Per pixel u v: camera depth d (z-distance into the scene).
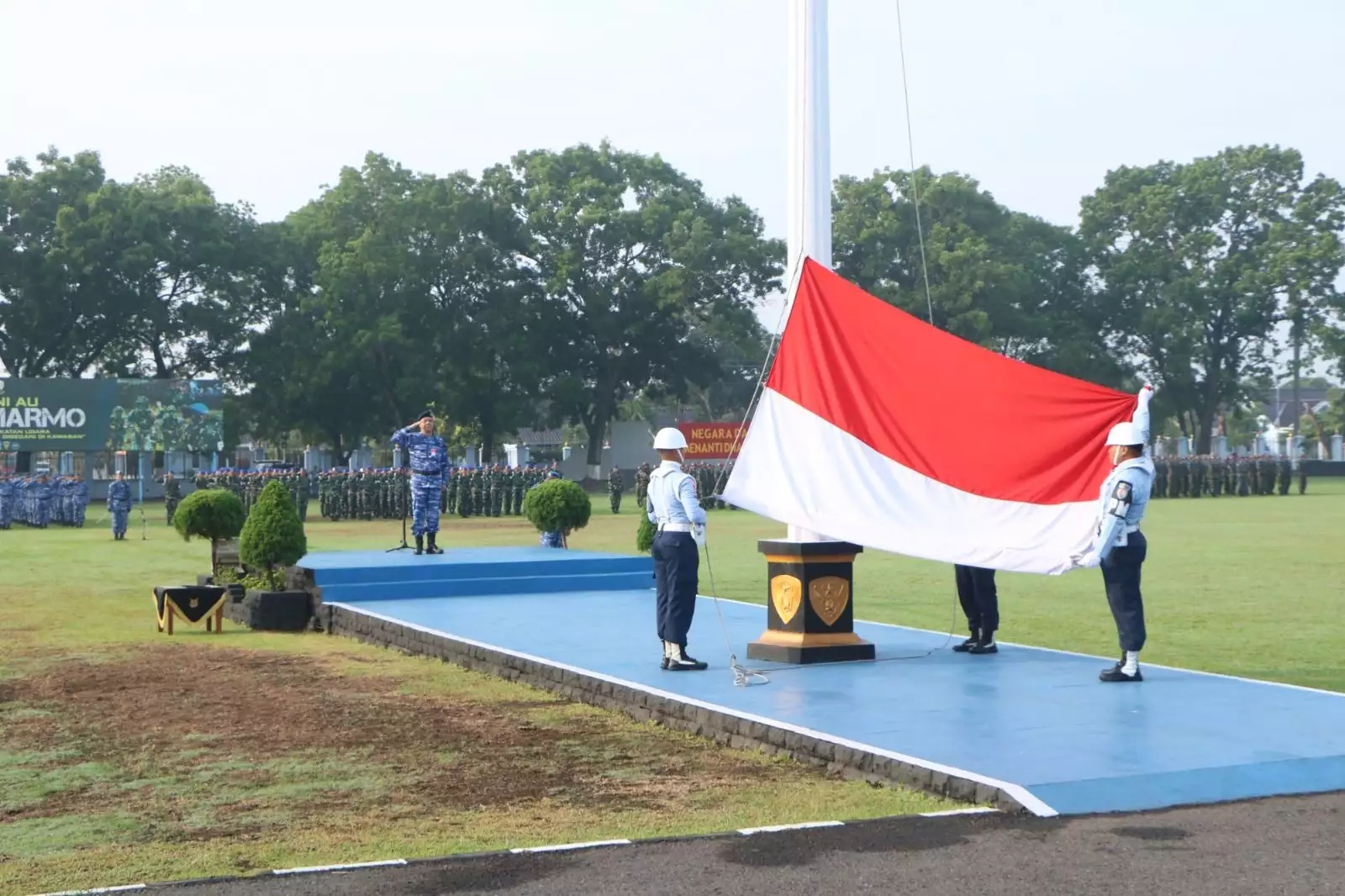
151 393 48.78
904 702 8.71
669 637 10.16
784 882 5.18
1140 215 78.31
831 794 6.76
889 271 73.25
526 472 43.09
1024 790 6.33
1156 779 6.57
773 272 64.94
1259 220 78.88
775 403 10.35
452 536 30.75
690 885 5.16
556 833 6.11
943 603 16.52
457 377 63.81
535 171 65.31
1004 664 10.42
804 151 10.45
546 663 10.41
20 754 8.15
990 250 70.50
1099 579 19.50
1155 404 79.19
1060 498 9.81
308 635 14.45
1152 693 9.03
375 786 7.18
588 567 16.95
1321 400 131.88
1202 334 75.50
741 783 7.10
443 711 9.50
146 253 57.16
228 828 6.32
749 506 10.17
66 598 18.08
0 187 58.09
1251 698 8.84
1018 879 5.18
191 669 11.72
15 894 5.22
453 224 63.09
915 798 6.61
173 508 39.03
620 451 69.25
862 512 10.07
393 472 41.47
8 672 11.60
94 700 10.12
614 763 7.67
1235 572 20.14
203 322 60.59
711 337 72.94
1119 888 5.06
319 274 60.94
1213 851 5.56
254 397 64.44
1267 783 6.67
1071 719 8.10
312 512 46.72
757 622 13.34
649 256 66.50
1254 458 56.28
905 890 5.05
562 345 67.00
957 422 10.10
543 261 65.25
